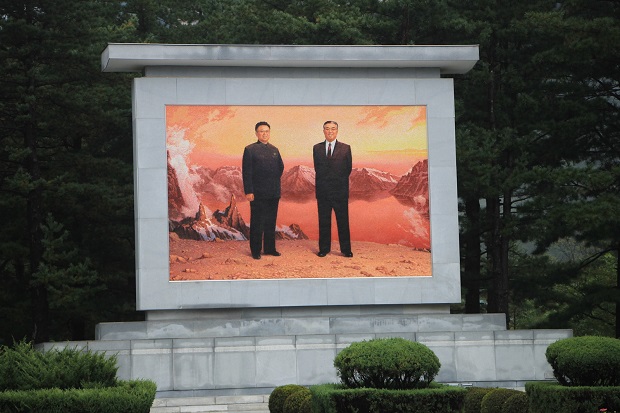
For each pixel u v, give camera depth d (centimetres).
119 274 4547
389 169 3606
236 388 3388
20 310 4406
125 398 2120
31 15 4369
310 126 3588
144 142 3500
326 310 3575
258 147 3553
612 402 2183
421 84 3644
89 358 2261
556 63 4469
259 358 3406
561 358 2269
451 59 3631
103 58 3603
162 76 3566
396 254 3584
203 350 3384
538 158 4600
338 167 3581
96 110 4419
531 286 4716
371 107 3622
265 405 3244
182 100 3531
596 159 4647
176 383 3362
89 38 4444
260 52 3541
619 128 4494
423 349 2244
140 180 3488
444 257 3600
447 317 3597
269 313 3547
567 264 4709
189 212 3500
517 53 4659
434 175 3619
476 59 3638
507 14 4609
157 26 5503
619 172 4197
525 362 3528
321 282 3538
